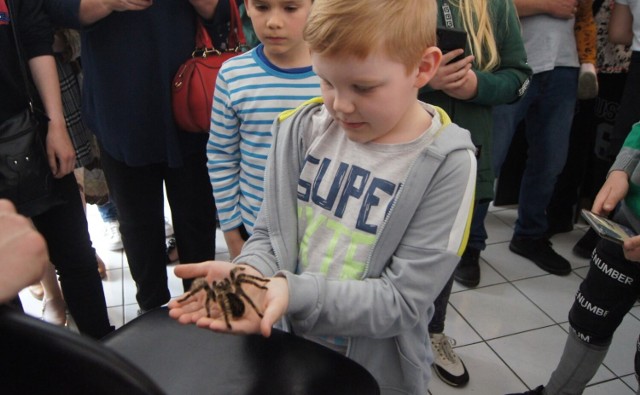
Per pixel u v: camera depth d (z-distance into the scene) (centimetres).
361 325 76
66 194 145
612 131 218
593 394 162
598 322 126
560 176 246
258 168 129
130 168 157
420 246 78
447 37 133
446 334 188
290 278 73
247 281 72
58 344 42
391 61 69
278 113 124
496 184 284
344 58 68
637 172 114
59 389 45
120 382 44
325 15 68
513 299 209
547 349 182
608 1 223
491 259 238
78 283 156
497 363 175
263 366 78
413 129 81
